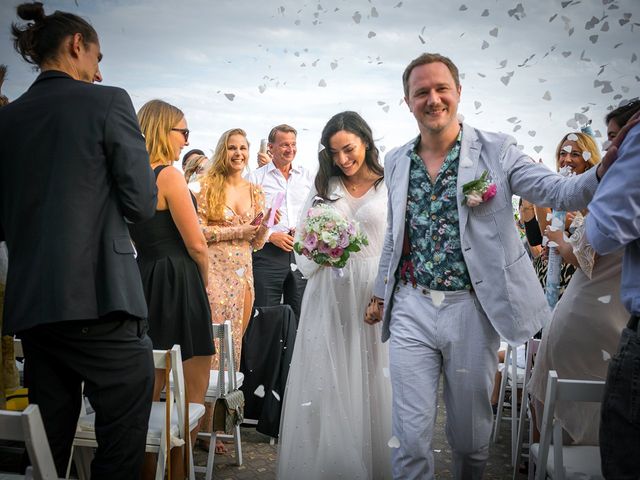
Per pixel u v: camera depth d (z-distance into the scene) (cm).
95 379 227
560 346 306
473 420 271
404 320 278
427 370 272
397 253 281
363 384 334
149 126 338
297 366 337
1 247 330
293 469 326
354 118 334
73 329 222
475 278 262
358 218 340
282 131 602
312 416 328
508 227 262
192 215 329
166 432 255
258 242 468
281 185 612
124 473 230
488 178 261
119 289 223
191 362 340
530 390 320
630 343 180
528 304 262
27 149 223
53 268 217
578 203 227
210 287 439
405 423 268
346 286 337
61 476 234
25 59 244
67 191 220
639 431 178
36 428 170
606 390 186
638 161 174
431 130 268
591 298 299
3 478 203
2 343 329
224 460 392
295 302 574
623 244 177
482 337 268
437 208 270
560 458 221
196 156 609
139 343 233
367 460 330
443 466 384
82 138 222
